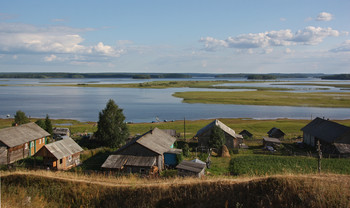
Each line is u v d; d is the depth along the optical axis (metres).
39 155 38.00
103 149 50.25
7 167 36.56
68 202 19.19
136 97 179.50
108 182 21.09
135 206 17.73
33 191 20.16
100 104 145.12
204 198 16.94
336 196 14.97
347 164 41.53
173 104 145.25
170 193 17.94
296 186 15.90
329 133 52.94
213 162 45.19
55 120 100.50
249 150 54.97
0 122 93.00
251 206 15.68
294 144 60.91
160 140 44.84
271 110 124.75
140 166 36.88
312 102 146.12
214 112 120.25
